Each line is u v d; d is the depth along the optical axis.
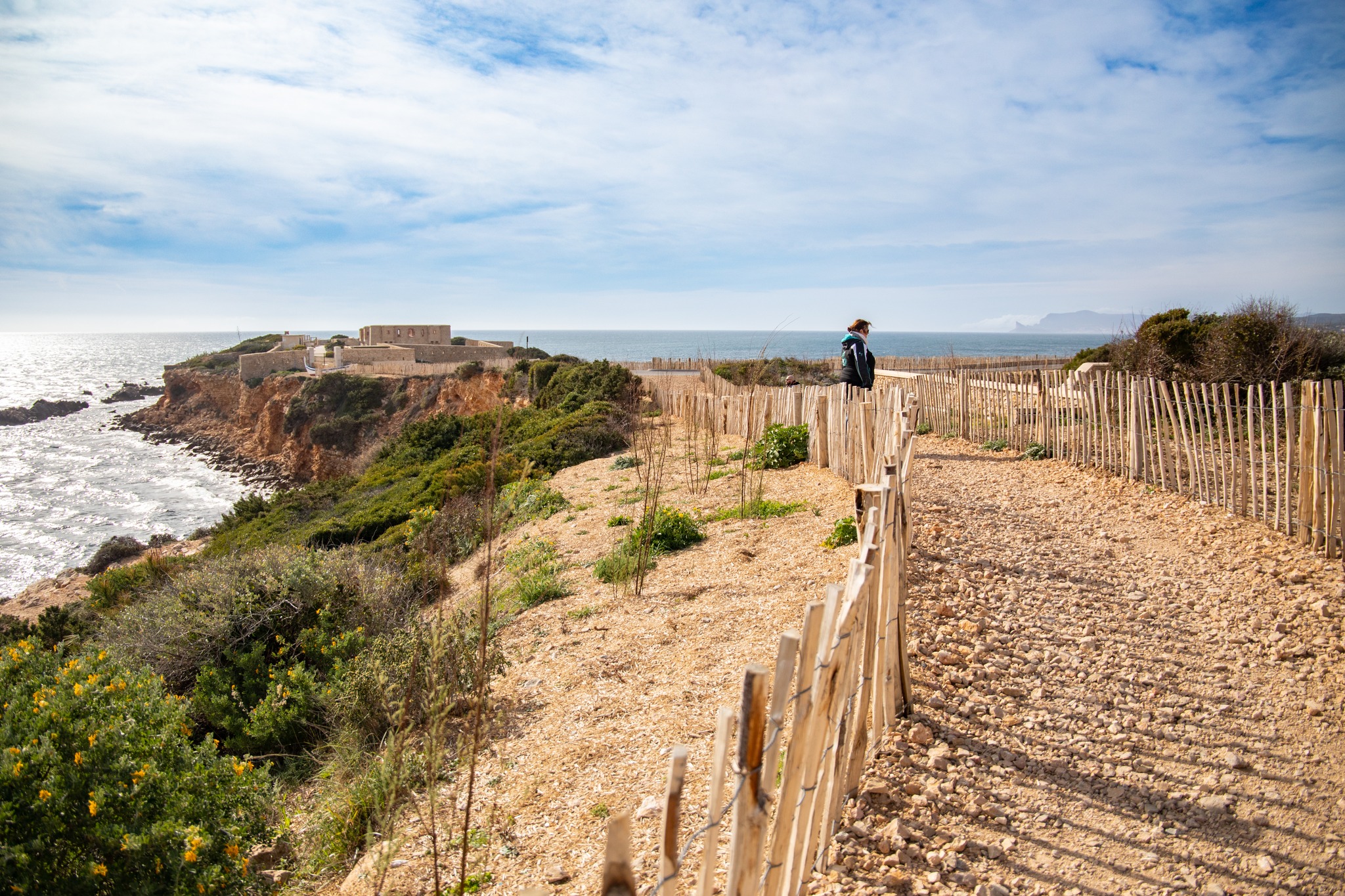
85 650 6.79
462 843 3.44
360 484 25.69
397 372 57.44
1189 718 3.92
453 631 4.89
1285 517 6.37
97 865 3.22
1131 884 2.80
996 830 3.13
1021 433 11.09
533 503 13.05
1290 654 4.45
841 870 2.86
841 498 9.00
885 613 3.56
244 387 66.56
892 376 20.50
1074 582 5.87
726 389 20.77
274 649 7.16
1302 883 2.76
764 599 6.23
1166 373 12.37
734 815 1.85
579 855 3.30
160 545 30.88
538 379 37.78
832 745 2.68
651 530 7.61
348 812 4.06
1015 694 4.23
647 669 5.30
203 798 3.93
